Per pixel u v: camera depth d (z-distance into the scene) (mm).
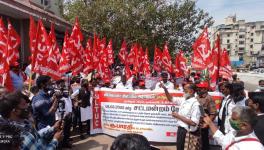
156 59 14633
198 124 5094
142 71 14922
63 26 16281
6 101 3219
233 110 3139
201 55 8172
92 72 11250
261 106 3740
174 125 7723
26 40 14273
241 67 94000
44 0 21641
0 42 6562
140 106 7949
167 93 6672
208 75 8258
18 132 2939
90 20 23234
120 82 11758
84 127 8969
